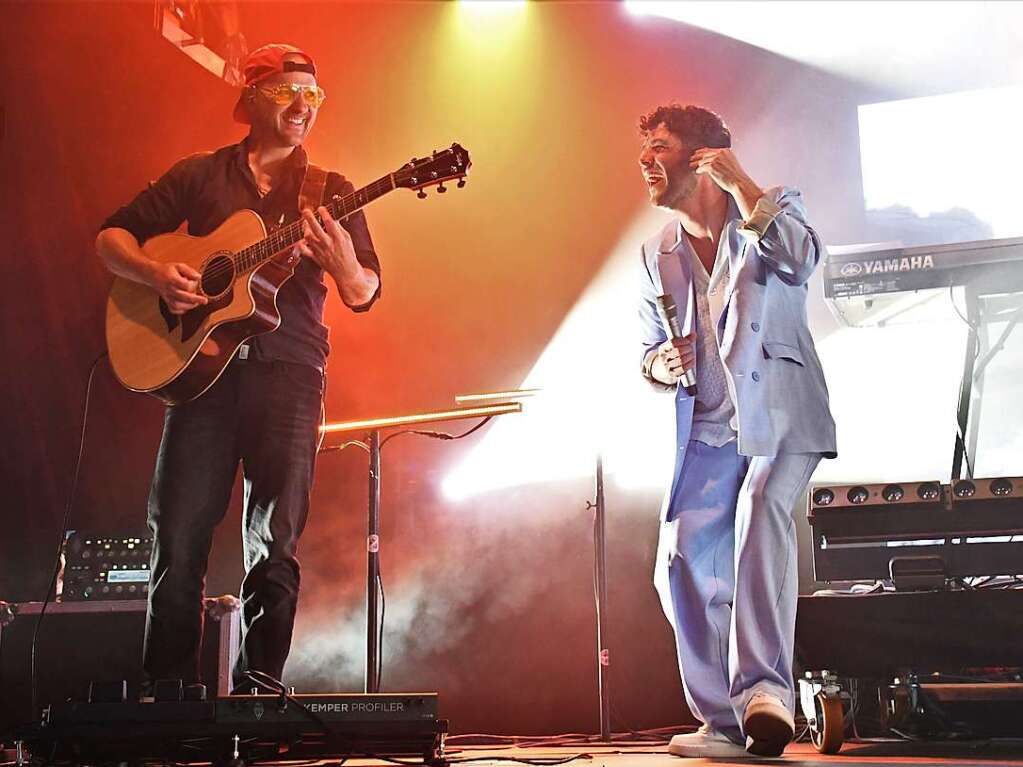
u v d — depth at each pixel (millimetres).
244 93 3160
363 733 2396
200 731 2381
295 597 2854
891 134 5270
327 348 3074
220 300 2910
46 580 4461
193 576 2854
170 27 4902
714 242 3172
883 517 3326
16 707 3611
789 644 2838
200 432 2906
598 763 2641
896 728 3668
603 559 4246
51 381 4574
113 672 3613
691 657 3057
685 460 3115
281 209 3084
